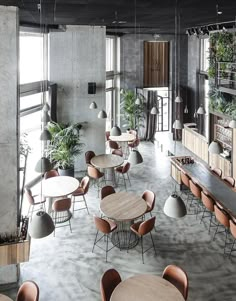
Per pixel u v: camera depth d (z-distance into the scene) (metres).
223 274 5.67
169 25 10.34
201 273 5.70
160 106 14.12
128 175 10.41
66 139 9.29
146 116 13.74
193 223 7.43
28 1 5.25
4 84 4.93
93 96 10.29
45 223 4.14
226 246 6.50
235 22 8.95
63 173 9.48
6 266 5.42
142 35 13.42
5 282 5.46
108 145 12.05
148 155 12.34
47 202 8.13
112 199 6.93
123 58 13.62
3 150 5.07
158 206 8.27
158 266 5.92
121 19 8.29
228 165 9.48
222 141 9.99
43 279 5.57
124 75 13.77
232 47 9.16
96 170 8.76
